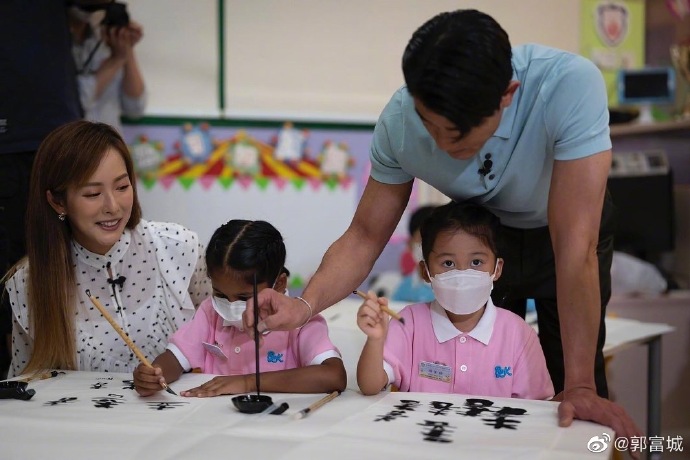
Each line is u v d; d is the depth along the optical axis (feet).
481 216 4.62
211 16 10.44
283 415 3.81
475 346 4.79
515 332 4.84
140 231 5.47
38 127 6.68
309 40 10.83
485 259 4.61
